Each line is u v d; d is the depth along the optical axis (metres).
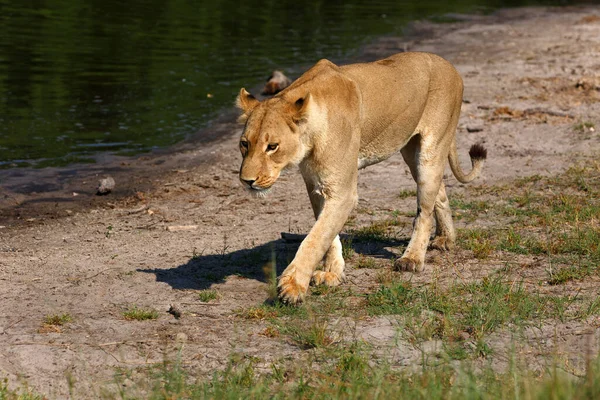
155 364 8.38
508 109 22.09
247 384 7.77
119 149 19.73
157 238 13.34
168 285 10.83
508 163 17.58
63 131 21.05
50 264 11.86
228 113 23.11
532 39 35.19
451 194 15.30
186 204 15.59
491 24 40.22
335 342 8.75
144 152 19.53
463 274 11.05
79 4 40.94
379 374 7.39
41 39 32.28
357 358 8.04
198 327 9.33
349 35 35.69
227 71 27.98
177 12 40.00
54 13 38.25
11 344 8.80
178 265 11.77
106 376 8.12
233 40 33.56
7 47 30.55
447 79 11.69
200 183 16.95
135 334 9.14
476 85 25.69
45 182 17.12
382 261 11.80
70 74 27.11
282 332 9.08
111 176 17.61
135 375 8.14
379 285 10.70
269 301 10.07
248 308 9.91
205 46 32.12
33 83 25.81
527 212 13.87
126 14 38.88
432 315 9.33
